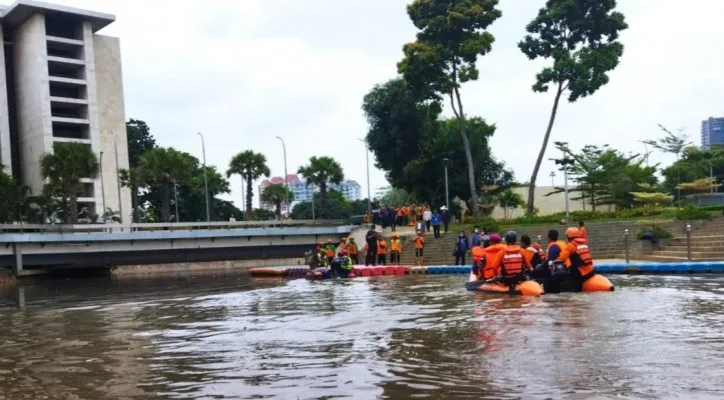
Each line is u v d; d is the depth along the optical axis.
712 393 5.01
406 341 8.11
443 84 42.12
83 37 73.06
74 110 74.69
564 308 10.66
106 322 12.40
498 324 9.10
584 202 51.16
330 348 7.91
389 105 54.50
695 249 22.02
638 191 47.53
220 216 86.12
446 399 5.13
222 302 15.83
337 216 86.25
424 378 5.90
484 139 57.03
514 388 5.36
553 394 5.11
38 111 70.00
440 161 52.91
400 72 43.38
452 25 41.97
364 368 6.53
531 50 42.59
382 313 11.38
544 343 7.39
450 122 55.47
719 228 25.17
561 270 13.69
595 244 28.08
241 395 5.62
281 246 45.38
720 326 8.38
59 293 24.05
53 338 10.25
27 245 37.84
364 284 19.89
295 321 10.94
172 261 42.75
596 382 5.45
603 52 40.31
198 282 27.22
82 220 63.44
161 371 6.91
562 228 32.84
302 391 5.66
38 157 70.12
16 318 14.31
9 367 7.55
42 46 69.94
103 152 75.25
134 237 40.19
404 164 56.22
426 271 24.70
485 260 14.73
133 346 8.91
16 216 54.34
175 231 41.28
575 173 47.66
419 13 43.38
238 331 10.02
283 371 6.59
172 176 63.22
